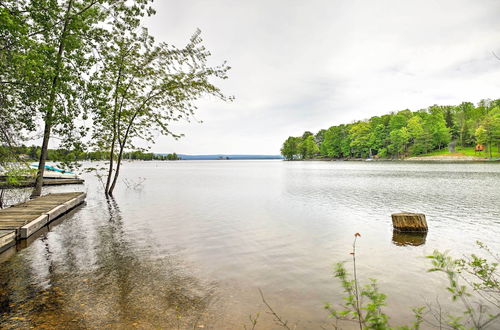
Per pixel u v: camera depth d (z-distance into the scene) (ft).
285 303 18.03
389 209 53.88
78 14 43.98
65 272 23.00
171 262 25.54
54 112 47.03
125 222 42.42
